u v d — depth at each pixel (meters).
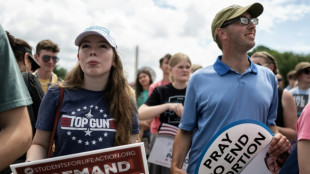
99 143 1.73
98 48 1.82
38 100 2.30
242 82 1.90
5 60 1.08
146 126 4.48
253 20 1.94
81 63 1.83
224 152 1.82
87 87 1.87
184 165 2.91
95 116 1.78
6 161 1.01
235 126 1.82
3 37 1.09
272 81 2.04
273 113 2.04
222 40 2.01
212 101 1.92
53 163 1.55
